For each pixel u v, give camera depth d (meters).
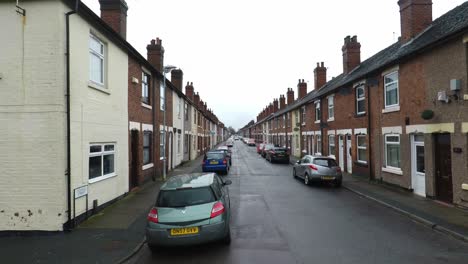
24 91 7.34
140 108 13.38
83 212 8.21
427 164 10.90
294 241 6.84
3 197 7.29
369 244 6.62
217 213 6.21
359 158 16.95
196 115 32.72
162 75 16.30
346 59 21.30
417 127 11.35
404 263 5.61
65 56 7.49
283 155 26.64
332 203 10.78
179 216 6.05
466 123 8.99
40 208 7.25
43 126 7.30
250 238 7.07
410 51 11.08
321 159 14.62
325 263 5.62
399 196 11.40
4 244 6.63
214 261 5.77
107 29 9.40
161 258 6.02
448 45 9.68
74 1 7.63
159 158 16.61
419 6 13.32
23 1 7.36
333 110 20.41
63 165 7.34
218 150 20.89
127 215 8.84
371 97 15.09
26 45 7.36
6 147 7.31
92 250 6.25
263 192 12.94
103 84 9.80
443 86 9.91
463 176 9.18
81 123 8.15
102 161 9.59
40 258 5.88
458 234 6.97
